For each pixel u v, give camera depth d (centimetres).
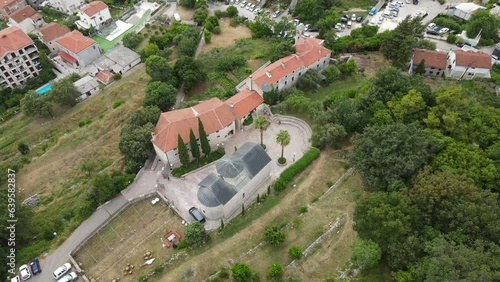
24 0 18325
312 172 8400
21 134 11738
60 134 11344
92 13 16412
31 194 9381
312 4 16062
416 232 6084
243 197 8000
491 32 13338
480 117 8206
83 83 13112
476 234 5903
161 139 8781
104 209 8444
